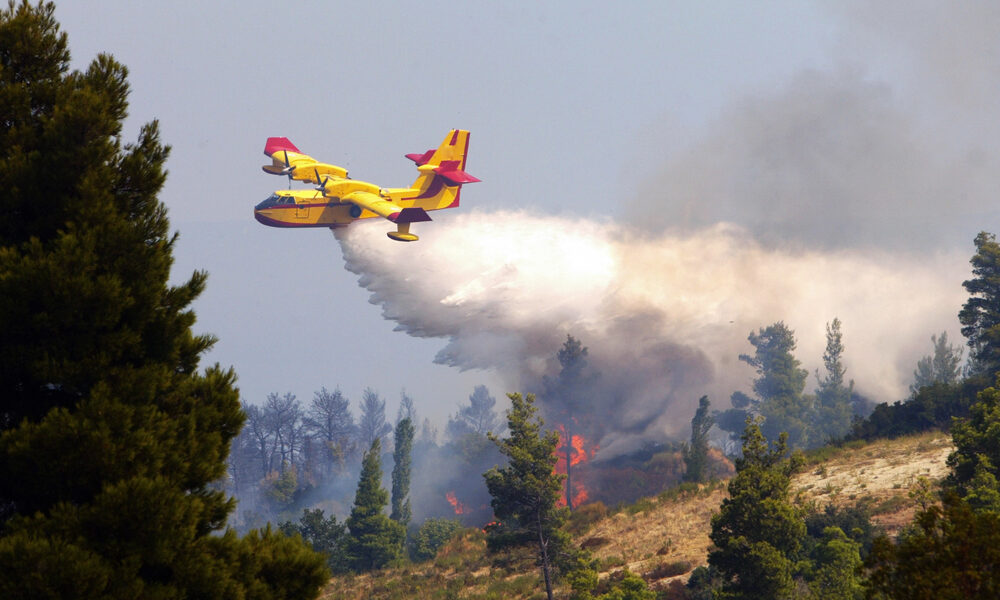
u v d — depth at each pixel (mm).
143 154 58625
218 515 57438
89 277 51500
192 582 49750
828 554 110438
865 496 151250
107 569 45062
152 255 55219
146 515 47031
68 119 54156
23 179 52938
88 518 46969
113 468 48500
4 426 52188
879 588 44344
